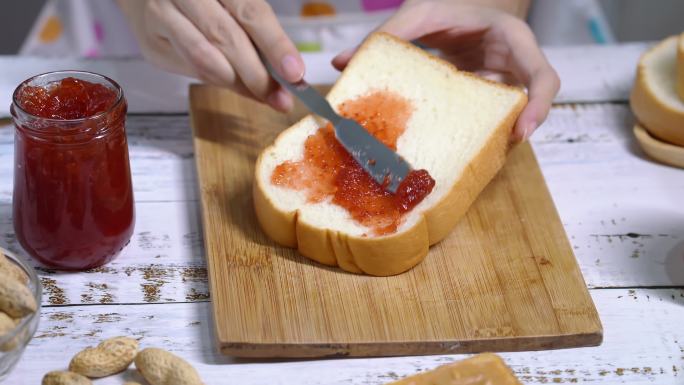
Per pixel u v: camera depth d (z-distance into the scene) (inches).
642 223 39.1
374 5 50.6
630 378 34.3
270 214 36.5
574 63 46.1
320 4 50.4
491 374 33.6
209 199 38.4
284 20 50.7
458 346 34.7
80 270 36.3
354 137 37.8
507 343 34.7
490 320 35.1
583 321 35.1
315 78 44.7
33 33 52.3
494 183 39.6
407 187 36.3
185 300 35.9
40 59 44.6
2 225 37.7
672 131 40.7
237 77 39.8
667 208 39.7
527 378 34.2
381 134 38.7
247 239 37.2
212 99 42.4
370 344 34.4
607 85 45.1
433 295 35.8
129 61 45.0
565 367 34.5
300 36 51.1
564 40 54.3
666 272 37.4
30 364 33.8
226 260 36.4
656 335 35.4
